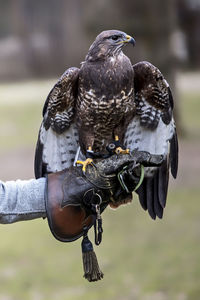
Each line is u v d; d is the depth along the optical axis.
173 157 6.11
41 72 54.16
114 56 6.10
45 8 53.84
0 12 61.47
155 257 11.80
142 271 11.27
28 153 22.95
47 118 6.13
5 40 58.41
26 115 32.28
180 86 42.31
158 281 10.70
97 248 12.59
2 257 12.45
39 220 15.06
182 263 11.39
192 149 22.08
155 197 6.02
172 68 24.34
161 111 6.09
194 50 53.19
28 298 10.30
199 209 14.60
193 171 18.59
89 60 6.13
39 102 37.03
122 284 10.76
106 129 6.22
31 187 5.42
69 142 6.27
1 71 53.25
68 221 5.31
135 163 5.43
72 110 6.21
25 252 12.57
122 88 6.05
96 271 5.32
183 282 10.58
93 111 6.12
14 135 27.34
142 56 24.34
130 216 14.73
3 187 5.39
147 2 23.34
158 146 6.15
